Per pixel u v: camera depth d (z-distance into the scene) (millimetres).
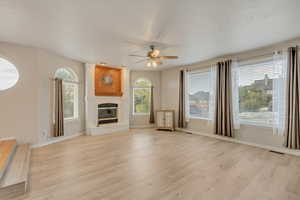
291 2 1999
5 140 3451
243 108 4246
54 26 2643
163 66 6035
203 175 2529
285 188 2158
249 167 2820
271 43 3525
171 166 2869
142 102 6824
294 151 3377
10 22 2498
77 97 5188
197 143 4355
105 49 3871
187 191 2094
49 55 4145
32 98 3760
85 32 2889
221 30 2848
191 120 5691
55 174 2551
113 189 2141
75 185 2234
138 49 3861
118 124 6023
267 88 3789
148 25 2627
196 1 1968
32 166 2842
